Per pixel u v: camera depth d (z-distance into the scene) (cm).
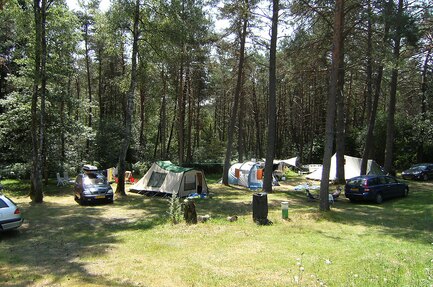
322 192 1486
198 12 2136
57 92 2252
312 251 864
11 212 1083
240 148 3469
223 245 934
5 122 2175
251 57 2489
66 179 2514
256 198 1248
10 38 2267
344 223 1248
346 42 2025
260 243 952
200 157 4069
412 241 980
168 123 4662
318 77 2362
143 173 3306
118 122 3559
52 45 1911
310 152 4353
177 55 2181
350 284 607
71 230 1190
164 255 850
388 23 1702
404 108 3791
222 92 3766
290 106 4662
